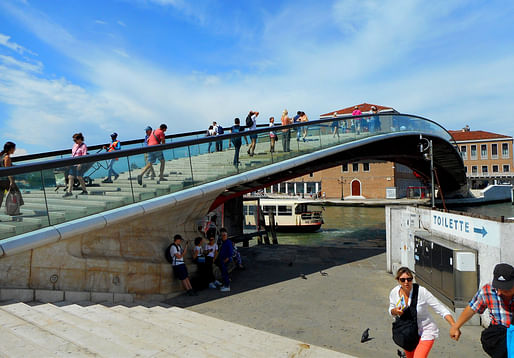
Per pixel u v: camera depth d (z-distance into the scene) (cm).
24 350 331
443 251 680
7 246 562
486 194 4622
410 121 2345
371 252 1452
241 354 399
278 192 6119
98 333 426
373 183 5181
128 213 759
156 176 873
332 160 1847
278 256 1377
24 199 618
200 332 497
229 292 883
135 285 764
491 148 5969
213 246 943
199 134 2005
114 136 1293
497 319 302
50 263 627
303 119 1722
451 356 509
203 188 948
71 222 671
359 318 685
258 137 1214
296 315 705
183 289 880
